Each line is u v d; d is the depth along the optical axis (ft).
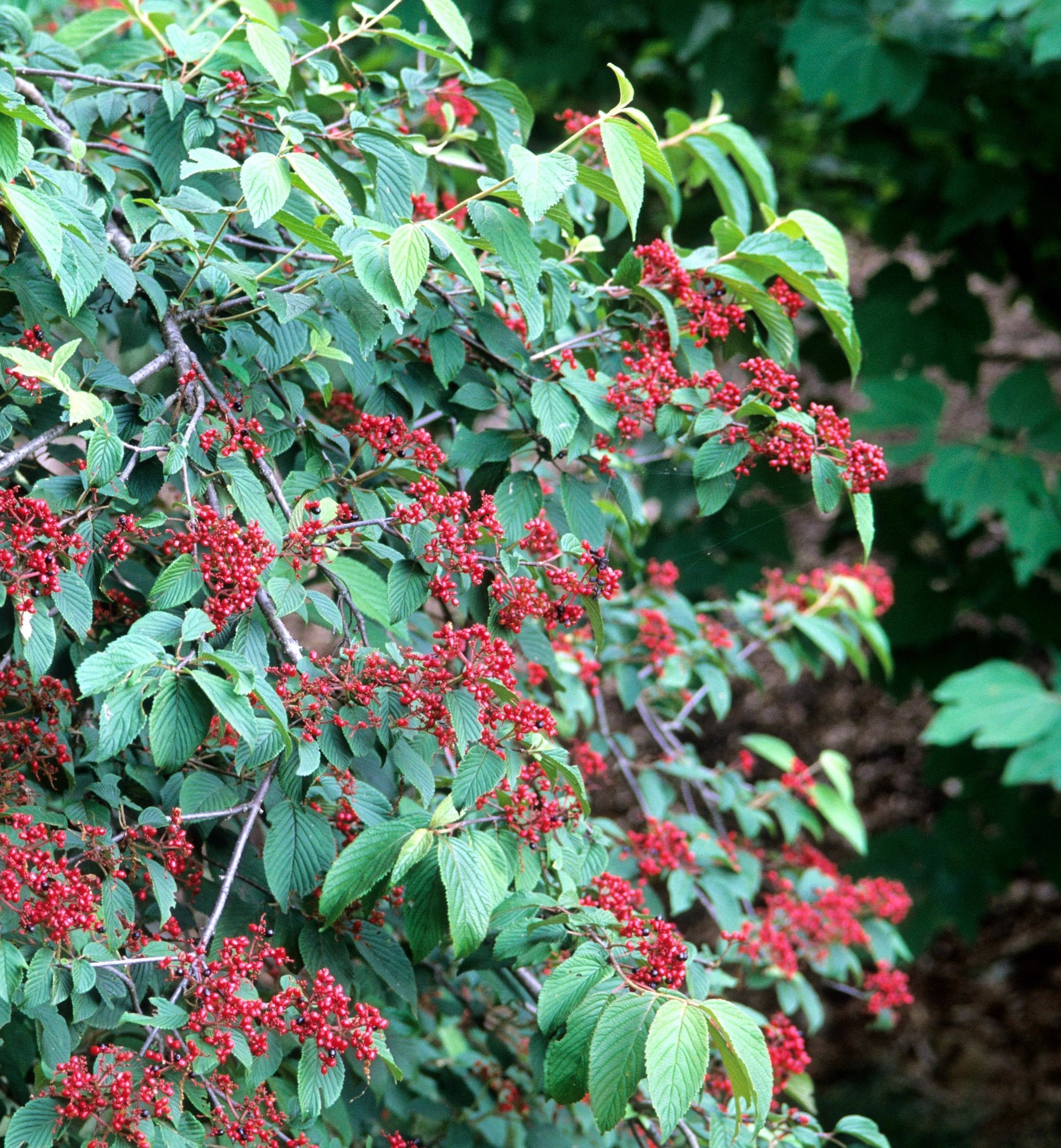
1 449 5.70
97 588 5.42
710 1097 6.12
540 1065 5.49
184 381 5.15
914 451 14.78
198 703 4.34
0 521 4.57
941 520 17.03
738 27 15.83
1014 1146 16.12
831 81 14.42
